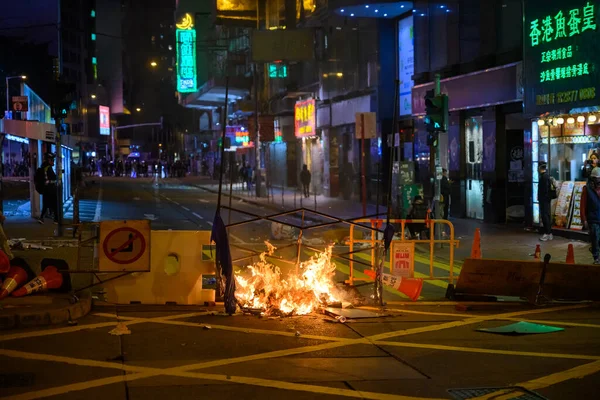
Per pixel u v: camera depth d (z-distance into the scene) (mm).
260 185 38312
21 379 6582
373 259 12945
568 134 18594
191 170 92000
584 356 7734
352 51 33500
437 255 16469
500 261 10969
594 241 14141
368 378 6805
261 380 6668
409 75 29141
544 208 18359
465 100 23422
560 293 10844
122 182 62906
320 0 33781
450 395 6309
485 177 22859
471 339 8531
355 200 34188
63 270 10141
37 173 21922
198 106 68000
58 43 62844
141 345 7965
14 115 25062
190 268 10414
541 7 18953
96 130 101188
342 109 34812
